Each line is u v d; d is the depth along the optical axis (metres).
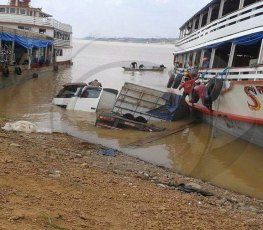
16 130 13.59
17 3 46.34
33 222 4.53
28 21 45.50
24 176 6.73
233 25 17.16
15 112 19.06
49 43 45.78
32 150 9.95
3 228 4.14
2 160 7.73
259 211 8.15
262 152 13.94
